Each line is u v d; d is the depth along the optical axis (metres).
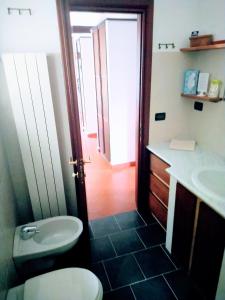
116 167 3.80
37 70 1.77
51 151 2.01
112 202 2.93
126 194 3.10
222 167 1.89
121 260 2.07
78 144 1.84
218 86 1.96
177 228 1.90
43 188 2.11
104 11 1.90
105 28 3.05
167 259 2.07
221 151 2.12
